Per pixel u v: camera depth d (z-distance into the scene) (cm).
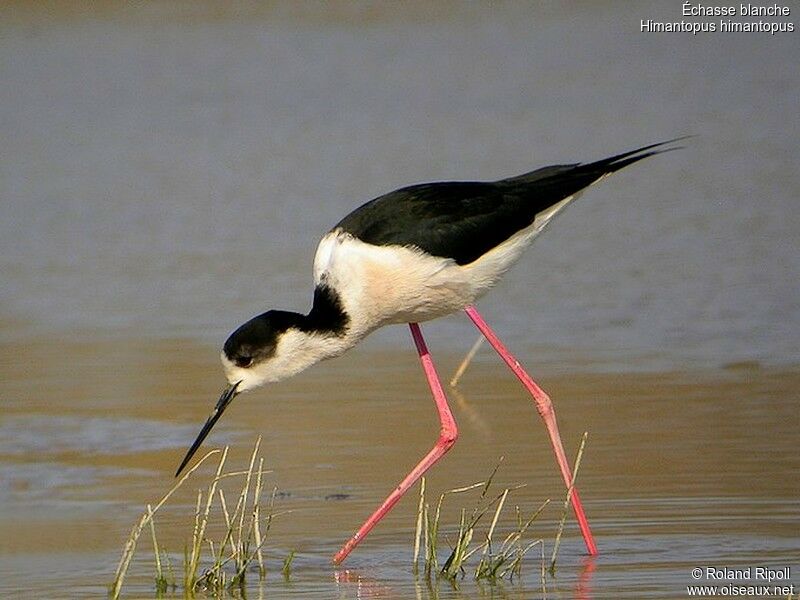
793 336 1336
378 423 1156
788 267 1555
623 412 1145
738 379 1222
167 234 1861
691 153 2142
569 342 1366
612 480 984
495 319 1456
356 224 903
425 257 891
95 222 1939
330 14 3288
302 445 1105
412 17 3262
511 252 923
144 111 2623
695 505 923
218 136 2420
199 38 3091
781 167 2027
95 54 2978
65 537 914
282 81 2797
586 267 1616
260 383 904
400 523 930
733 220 1769
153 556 874
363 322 901
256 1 3338
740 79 2628
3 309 1571
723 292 1484
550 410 920
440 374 1296
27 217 1977
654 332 1374
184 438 1141
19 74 2869
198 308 1534
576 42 3002
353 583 812
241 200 2009
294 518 942
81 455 1104
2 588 814
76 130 2500
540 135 2288
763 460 1008
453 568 820
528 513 930
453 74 2803
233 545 838
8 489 1025
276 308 1506
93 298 1599
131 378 1308
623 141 2216
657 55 2869
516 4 3344
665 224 1777
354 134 2380
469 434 1115
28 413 1215
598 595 773
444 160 2141
